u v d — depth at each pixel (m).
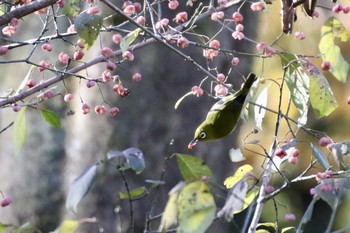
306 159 17.41
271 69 15.45
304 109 6.69
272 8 15.65
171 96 12.25
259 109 6.80
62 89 12.70
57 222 13.59
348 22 12.77
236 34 6.93
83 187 5.32
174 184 12.34
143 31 6.53
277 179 16.03
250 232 6.21
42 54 13.09
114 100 12.23
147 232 5.88
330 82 17.11
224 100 6.96
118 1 10.53
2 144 13.77
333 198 5.96
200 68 6.45
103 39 11.26
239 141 13.01
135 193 6.05
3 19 6.55
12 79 13.44
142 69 12.12
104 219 12.17
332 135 17.09
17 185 13.63
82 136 12.51
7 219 13.66
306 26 15.02
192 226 4.89
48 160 13.52
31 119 13.48
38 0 6.73
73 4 6.63
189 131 12.37
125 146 12.30
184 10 11.32
